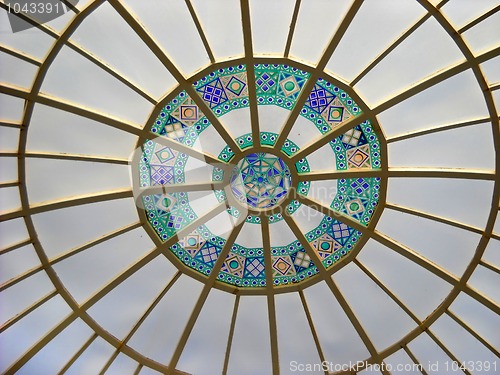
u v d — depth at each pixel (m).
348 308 17.30
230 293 17.34
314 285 17.30
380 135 14.62
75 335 17.06
